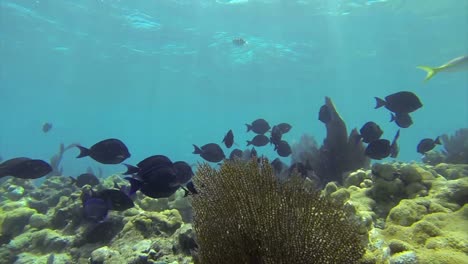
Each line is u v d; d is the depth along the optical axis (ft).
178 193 23.95
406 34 93.50
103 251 16.56
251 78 139.23
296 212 8.00
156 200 24.27
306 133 33.32
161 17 84.02
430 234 12.32
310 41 97.91
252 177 8.63
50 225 23.44
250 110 218.38
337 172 27.89
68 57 116.78
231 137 25.00
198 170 9.73
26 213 24.34
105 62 120.78
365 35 93.61
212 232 8.48
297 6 76.43
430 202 15.19
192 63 120.16
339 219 8.12
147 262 14.97
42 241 21.29
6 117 299.58
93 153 18.30
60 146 56.70
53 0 77.30
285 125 29.84
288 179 8.69
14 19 87.35
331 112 28.66
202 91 164.45
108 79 144.66
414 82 154.51
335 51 107.04
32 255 20.47
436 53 110.83
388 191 17.97
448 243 11.46
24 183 35.78
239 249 8.05
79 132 415.64
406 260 10.58
